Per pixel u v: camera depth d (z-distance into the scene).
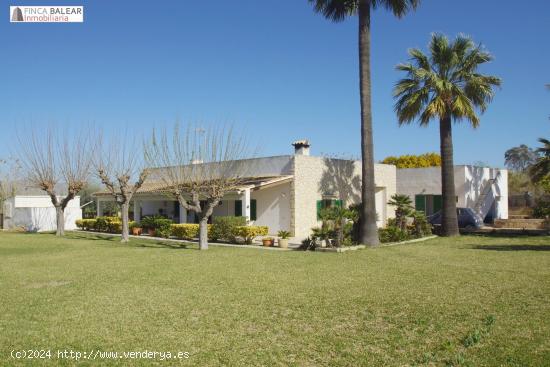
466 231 26.36
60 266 14.20
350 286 10.55
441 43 22.97
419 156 47.50
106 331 7.21
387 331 7.08
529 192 40.53
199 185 20.62
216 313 8.22
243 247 20.66
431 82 22.48
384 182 31.19
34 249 19.91
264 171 27.19
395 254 16.69
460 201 31.58
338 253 17.42
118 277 12.04
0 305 8.90
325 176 26.98
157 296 9.63
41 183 28.84
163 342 6.67
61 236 28.06
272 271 12.95
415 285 10.57
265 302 9.02
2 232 32.78
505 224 30.81
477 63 23.22
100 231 32.34
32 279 11.80
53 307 8.73
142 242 23.53
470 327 7.19
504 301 8.85
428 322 7.50
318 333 7.03
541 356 5.89
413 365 5.71
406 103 22.91
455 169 31.77
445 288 10.17
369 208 19.56
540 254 16.19
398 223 22.80
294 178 25.27
